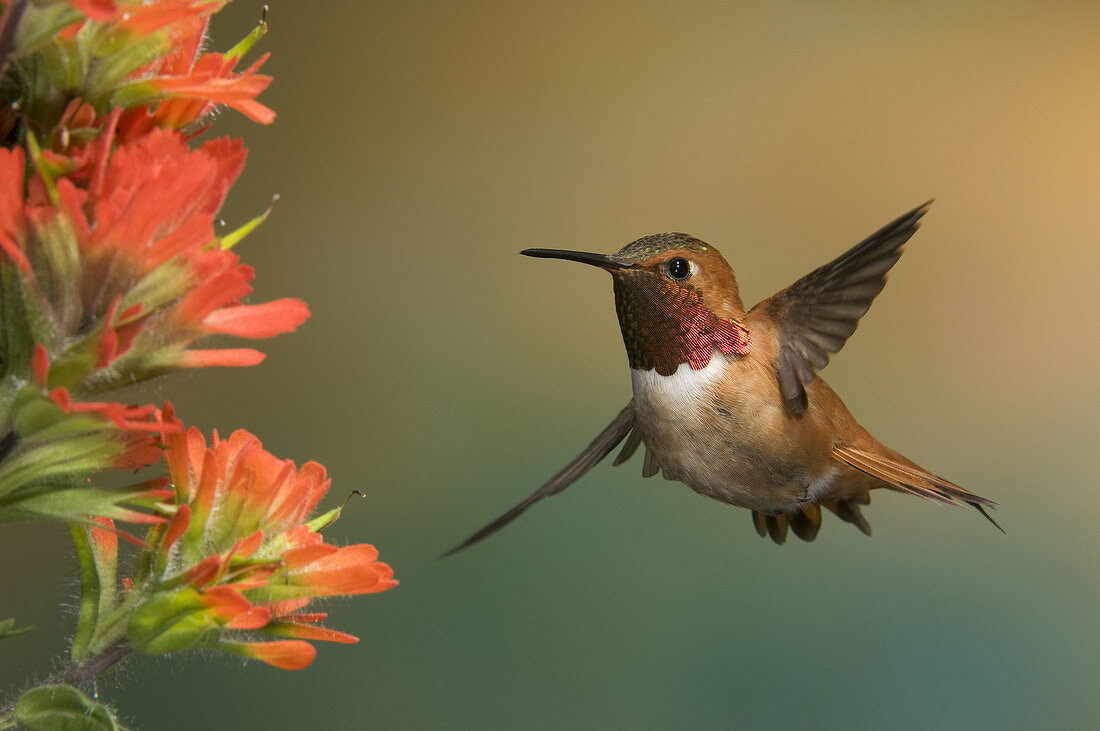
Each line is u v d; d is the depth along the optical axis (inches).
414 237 108.7
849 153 112.2
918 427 105.7
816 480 89.6
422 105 111.0
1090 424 104.7
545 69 114.2
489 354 106.4
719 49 115.6
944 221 109.6
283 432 100.0
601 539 96.7
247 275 74.8
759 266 109.7
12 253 70.2
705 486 89.7
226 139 77.9
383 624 95.8
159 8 74.4
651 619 96.1
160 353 75.5
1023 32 113.8
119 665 85.7
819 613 96.2
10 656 94.3
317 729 95.1
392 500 98.5
